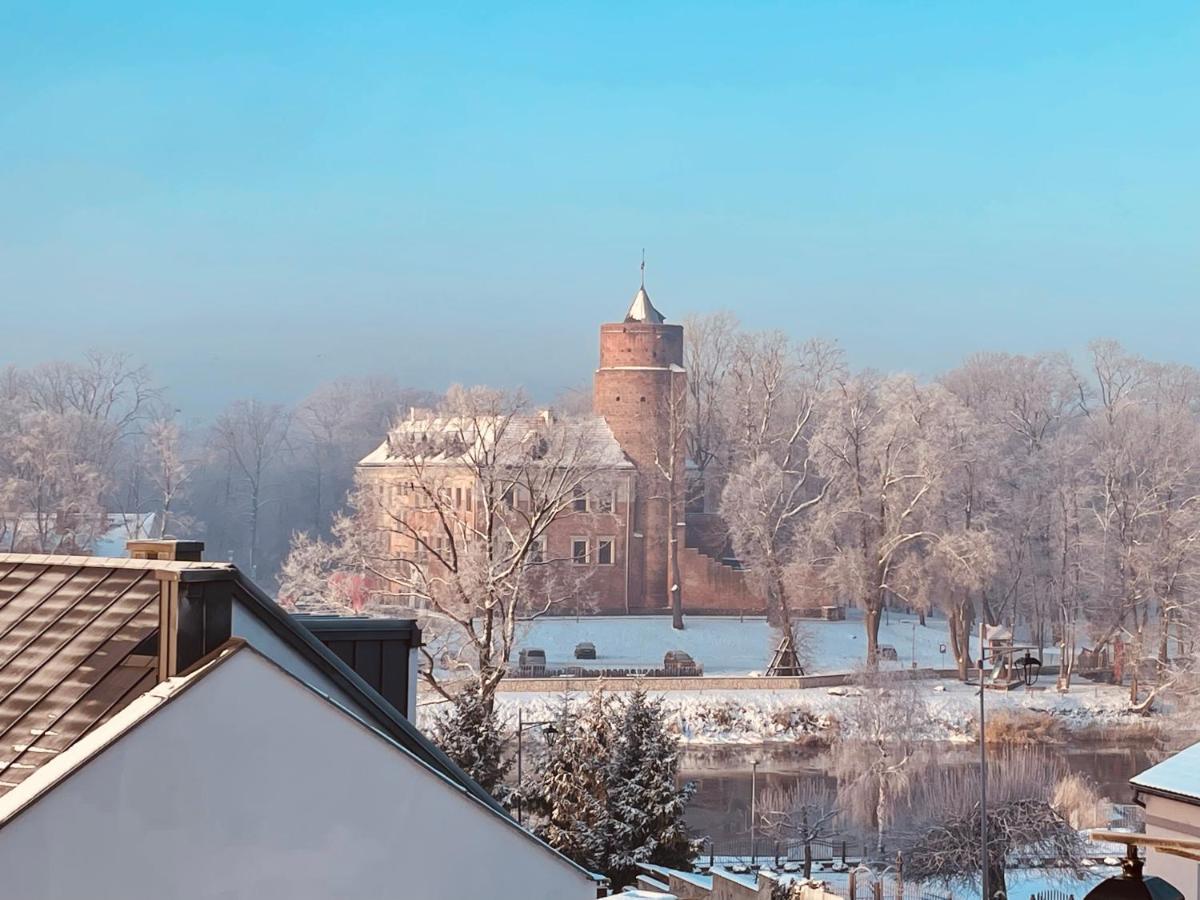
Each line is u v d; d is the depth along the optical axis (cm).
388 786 979
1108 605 9150
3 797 818
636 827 3612
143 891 852
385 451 10025
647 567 11425
